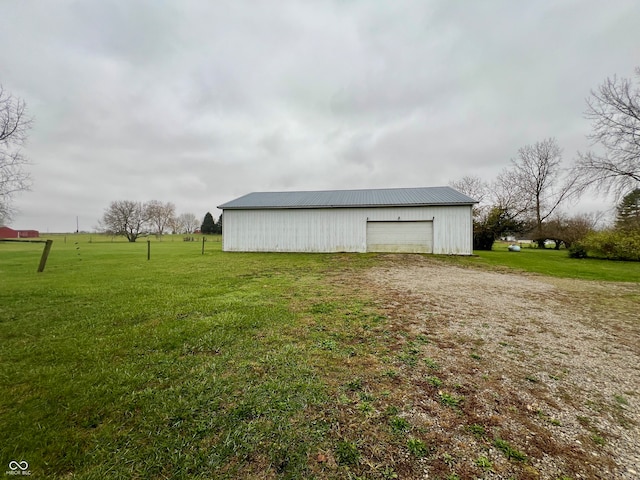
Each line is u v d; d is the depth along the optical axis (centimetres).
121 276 766
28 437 168
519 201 2422
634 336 361
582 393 230
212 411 197
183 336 334
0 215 1673
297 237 1547
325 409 202
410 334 355
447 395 222
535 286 682
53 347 303
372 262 1124
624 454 163
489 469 151
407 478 145
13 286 622
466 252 1373
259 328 366
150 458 156
